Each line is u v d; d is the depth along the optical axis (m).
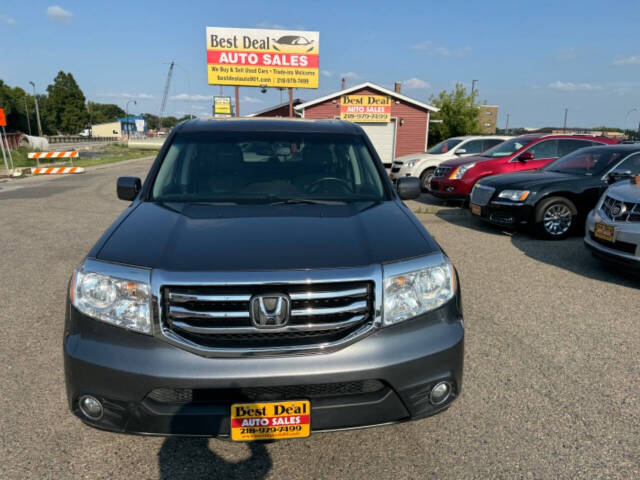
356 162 3.30
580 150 7.78
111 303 2.02
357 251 2.15
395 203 2.92
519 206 6.98
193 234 2.28
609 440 2.44
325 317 2.00
